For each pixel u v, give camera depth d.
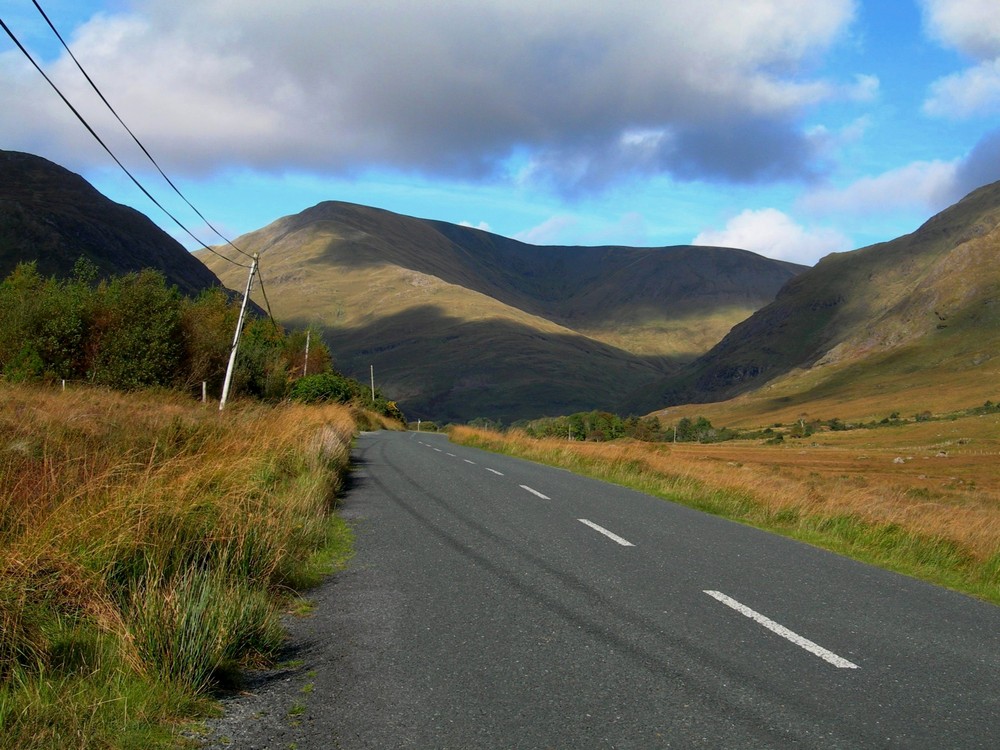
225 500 6.73
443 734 3.50
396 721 3.65
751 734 3.56
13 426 8.70
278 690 4.04
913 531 10.27
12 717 3.17
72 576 4.73
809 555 8.38
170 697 3.68
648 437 112.69
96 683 3.73
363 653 4.65
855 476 57.72
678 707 3.87
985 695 4.22
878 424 157.25
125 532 5.28
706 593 6.24
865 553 9.30
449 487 13.55
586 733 3.54
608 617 5.47
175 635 4.10
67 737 3.10
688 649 4.79
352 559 7.41
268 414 15.75
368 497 12.01
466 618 5.42
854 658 4.75
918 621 5.77
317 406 31.16
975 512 13.59
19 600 4.15
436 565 7.15
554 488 13.90
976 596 7.17
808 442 122.44
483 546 8.07
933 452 91.19
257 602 4.91
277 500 8.36
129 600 4.67
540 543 8.27
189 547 5.76
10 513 5.49
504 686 4.12
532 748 3.37
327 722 3.63
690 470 17.27
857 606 6.12
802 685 4.24
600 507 11.44
